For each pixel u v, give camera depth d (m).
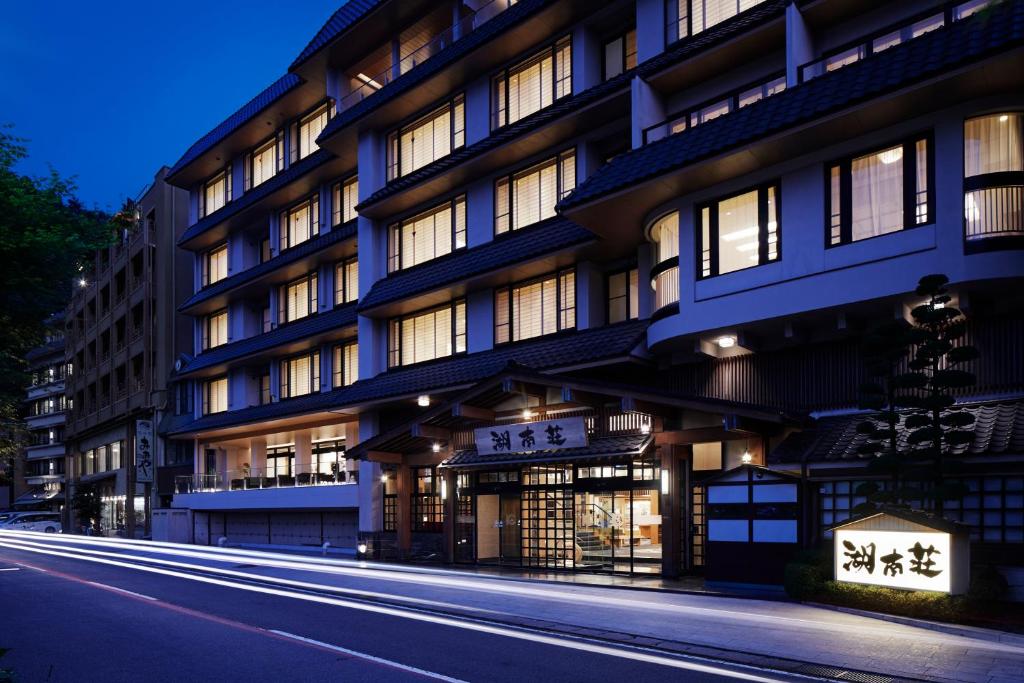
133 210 48.88
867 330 15.20
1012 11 12.26
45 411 69.38
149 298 45.31
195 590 17.69
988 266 12.69
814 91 14.45
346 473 29.73
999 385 13.52
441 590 16.48
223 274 39.59
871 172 14.36
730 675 8.84
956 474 12.31
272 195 33.62
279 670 9.53
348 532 29.83
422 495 24.77
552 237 21.08
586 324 20.94
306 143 33.91
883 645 9.98
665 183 16.31
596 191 17.12
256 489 33.34
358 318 28.23
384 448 23.08
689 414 17.16
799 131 14.12
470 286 23.83
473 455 21.06
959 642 10.11
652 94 18.64
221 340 39.47
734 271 16.02
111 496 50.16
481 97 24.61
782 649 9.90
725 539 15.23
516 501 21.17
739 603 13.54
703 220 16.75
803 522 14.17
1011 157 13.09
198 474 38.88
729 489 15.26
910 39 13.92
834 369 15.66
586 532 19.61
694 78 18.30
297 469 34.94
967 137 13.29
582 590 16.00
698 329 16.44
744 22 16.97
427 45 26.75
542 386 19.25
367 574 20.47
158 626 12.85
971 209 13.05
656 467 17.62
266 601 15.63
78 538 42.09
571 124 20.67
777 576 14.39
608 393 16.58
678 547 16.89
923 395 14.31
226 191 39.53
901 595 11.60
